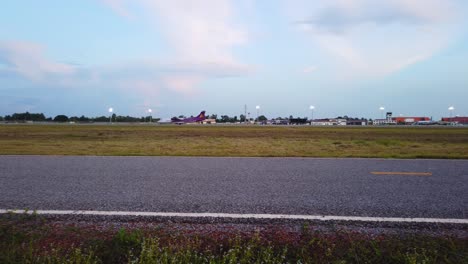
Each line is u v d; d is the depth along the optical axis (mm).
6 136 22172
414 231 3115
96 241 2777
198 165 7262
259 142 16719
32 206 3855
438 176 5938
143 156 9023
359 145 14711
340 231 3092
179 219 3434
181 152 10484
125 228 3145
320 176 5910
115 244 2711
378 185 5125
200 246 2730
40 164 7293
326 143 16141
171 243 2771
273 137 22812
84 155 9164
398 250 2623
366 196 4410
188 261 2406
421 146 14195
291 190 4758
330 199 4250
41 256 2502
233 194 4512
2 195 4371
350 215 3580
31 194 4441
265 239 2877
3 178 5578
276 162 7840
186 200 4180
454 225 3260
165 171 6398
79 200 4152
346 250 2650
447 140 20359
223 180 5500
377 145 14805
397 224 3287
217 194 4512
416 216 3533
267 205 3961
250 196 4398
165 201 4129
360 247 2678
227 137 22359
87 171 6355
